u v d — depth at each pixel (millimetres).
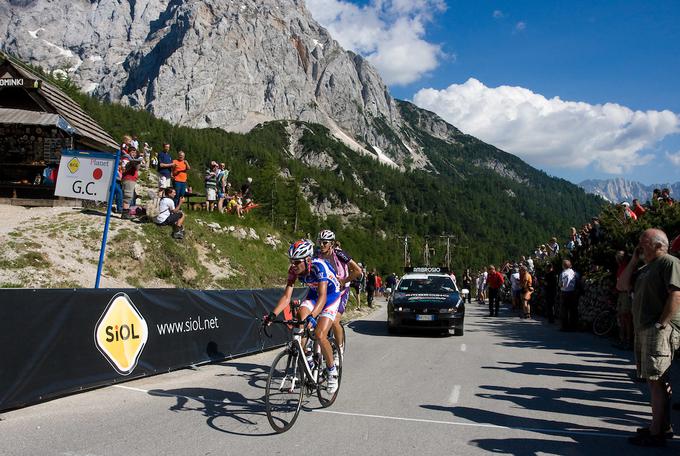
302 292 13570
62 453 4641
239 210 21969
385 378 8281
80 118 18828
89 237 13359
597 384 8203
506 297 31594
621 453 5082
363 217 184625
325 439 5227
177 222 15250
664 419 5305
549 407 6754
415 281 15172
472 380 8289
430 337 13664
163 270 13891
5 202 15336
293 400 5672
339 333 8125
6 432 5188
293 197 86312
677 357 10531
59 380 6457
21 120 16094
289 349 5711
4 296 5879
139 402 6473
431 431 5590
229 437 5207
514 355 10875
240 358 10117
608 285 14070
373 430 5570
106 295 7227
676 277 5152
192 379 7926
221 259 16688
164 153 17219
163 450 4773
